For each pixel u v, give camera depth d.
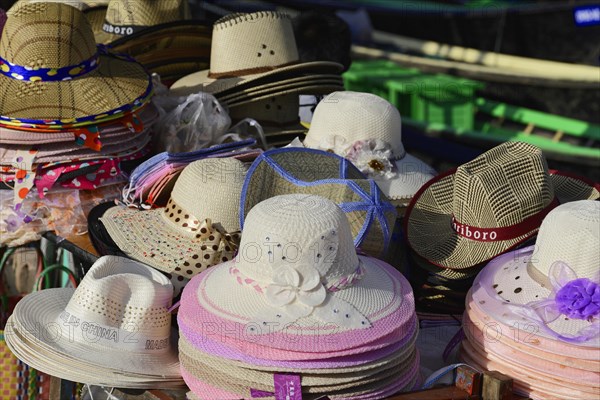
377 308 3.01
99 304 3.29
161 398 3.26
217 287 3.11
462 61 8.35
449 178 4.02
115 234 3.72
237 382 2.95
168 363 3.40
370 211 3.43
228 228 3.61
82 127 4.09
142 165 4.00
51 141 4.04
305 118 5.84
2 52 4.22
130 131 4.24
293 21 6.32
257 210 3.06
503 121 7.87
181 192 3.71
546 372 3.00
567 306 2.98
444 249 3.70
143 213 3.88
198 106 4.51
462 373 3.11
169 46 5.43
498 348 3.13
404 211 4.09
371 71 8.24
